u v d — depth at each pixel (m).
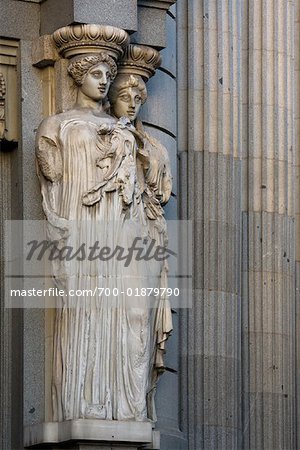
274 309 19.38
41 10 17.00
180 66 18.81
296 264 20.11
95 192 16.31
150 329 16.75
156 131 17.94
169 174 17.36
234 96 19.16
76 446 16.09
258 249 19.36
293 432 19.53
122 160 16.45
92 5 16.59
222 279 18.64
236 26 19.27
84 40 16.59
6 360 16.77
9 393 16.73
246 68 19.56
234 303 18.77
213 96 18.88
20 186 16.70
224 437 18.44
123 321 16.34
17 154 16.84
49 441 16.14
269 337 19.28
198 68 18.84
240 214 19.22
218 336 18.53
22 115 16.78
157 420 17.58
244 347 19.19
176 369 18.11
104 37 16.59
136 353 16.38
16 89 16.92
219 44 18.97
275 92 19.62
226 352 18.58
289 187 19.70
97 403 16.12
